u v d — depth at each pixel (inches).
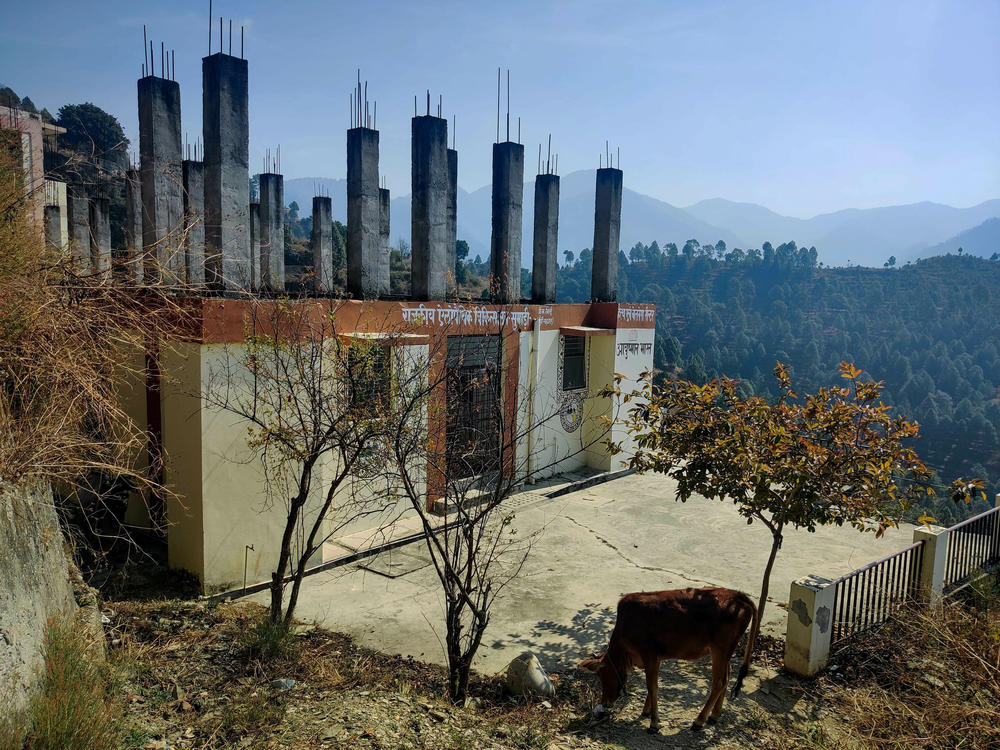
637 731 232.4
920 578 325.1
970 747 203.5
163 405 332.2
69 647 180.9
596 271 666.2
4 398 179.6
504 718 229.5
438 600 343.9
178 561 337.1
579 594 360.2
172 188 415.8
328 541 413.7
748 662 269.6
